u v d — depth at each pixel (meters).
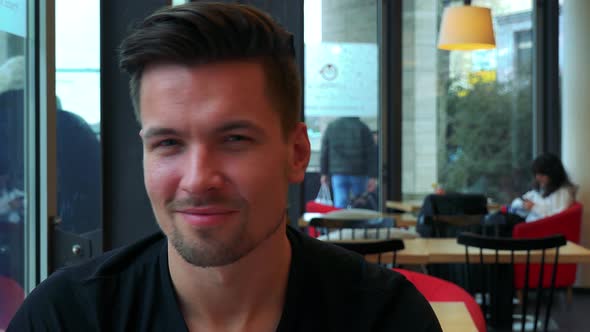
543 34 6.88
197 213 0.63
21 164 1.97
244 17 0.63
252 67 0.63
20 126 1.96
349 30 6.71
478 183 6.94
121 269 0.77
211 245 0.63
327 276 0.78
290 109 0.68
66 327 0.75
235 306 0.71
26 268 1.98
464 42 5.52
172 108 0.62
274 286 0.73
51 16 1.95
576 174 6.05
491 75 6.91
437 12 6.84
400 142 6.84
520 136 6.95
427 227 5.09
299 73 0.71
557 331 4.58
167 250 0.74
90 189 2.39
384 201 6.79
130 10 2.40
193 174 0.62
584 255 3.50
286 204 0.71
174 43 0.61
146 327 0.73
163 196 0.64
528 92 6.93
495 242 3.34
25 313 0.77
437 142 6.90
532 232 5.12
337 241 3.17
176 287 0.72
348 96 6.73
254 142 0.64
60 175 2.23
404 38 6.83
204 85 0.62
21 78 1.95
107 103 2.41
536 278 4.99
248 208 0.64
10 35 1.95
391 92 6.79
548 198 5.70
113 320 0.74
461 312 1.94
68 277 0.78
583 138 6.02
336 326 0.76
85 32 2.27
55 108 1.98
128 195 2.48
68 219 2.29
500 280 3.91
